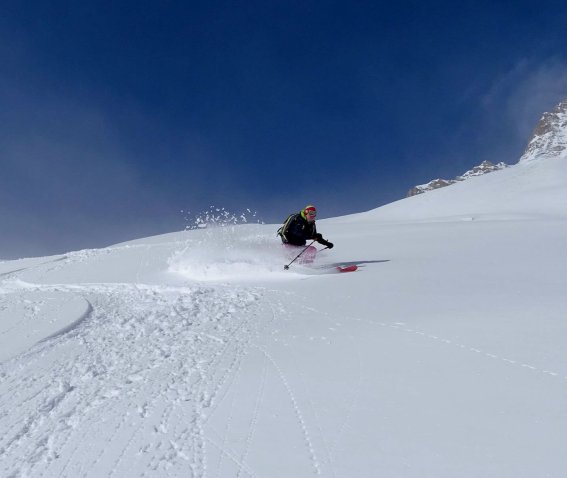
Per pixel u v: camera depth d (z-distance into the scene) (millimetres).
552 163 50844
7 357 5414
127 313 7789
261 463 2701
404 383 3645
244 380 4086
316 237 10914
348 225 30031
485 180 50531
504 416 2990
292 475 2551
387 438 2844
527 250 11289
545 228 17297
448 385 3529
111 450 3066
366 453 2701
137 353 5324
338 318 5945
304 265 10750
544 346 4141
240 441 2986
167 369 4629
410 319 5461
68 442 3246
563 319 4883
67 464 2953
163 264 13609
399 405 3275
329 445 2830
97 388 4258
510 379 3537
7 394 4273
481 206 42781
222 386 4004
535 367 3721
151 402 3805
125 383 4344
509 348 4168
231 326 6203
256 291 8539
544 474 2363
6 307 8922
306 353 4660
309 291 8047
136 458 2926
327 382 3812
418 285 7527
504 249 11742
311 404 3428
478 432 2820
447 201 46781
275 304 7312
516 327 4738
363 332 5160
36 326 7027
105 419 3562
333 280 8914
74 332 6570
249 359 4691
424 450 2674
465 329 4832
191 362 4781
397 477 2443
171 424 3344
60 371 4840
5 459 3094
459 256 10891
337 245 15805
